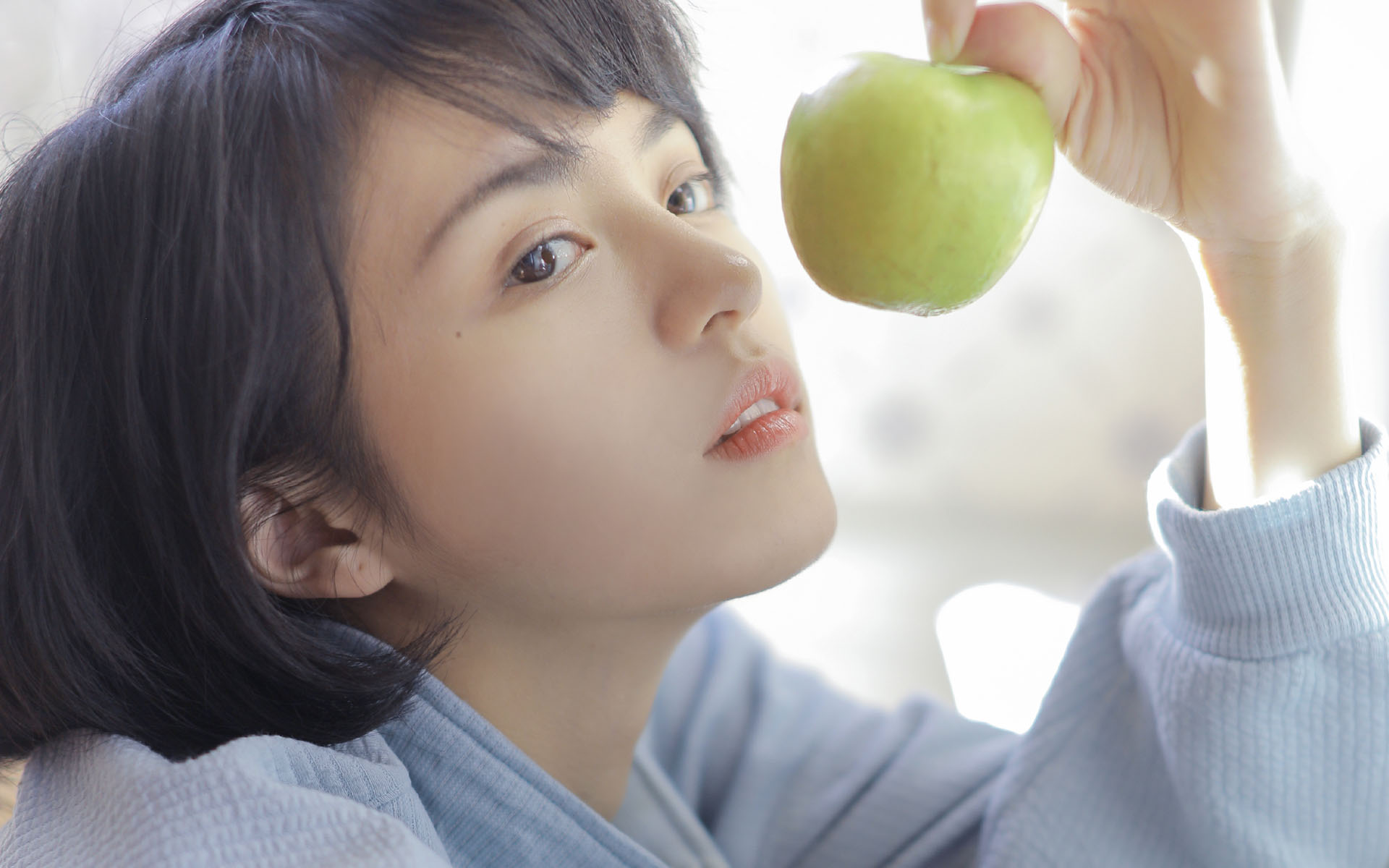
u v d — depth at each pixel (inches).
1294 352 24.8
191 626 24.1
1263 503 24.6
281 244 22.3
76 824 20.6
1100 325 75.2
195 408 22.8
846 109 19.8
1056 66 21.6
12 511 24.5
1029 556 72.6
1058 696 29.9
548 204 23.0
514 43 22.7
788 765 36.2
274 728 24.3
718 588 24.0
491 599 25.1
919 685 58.5
